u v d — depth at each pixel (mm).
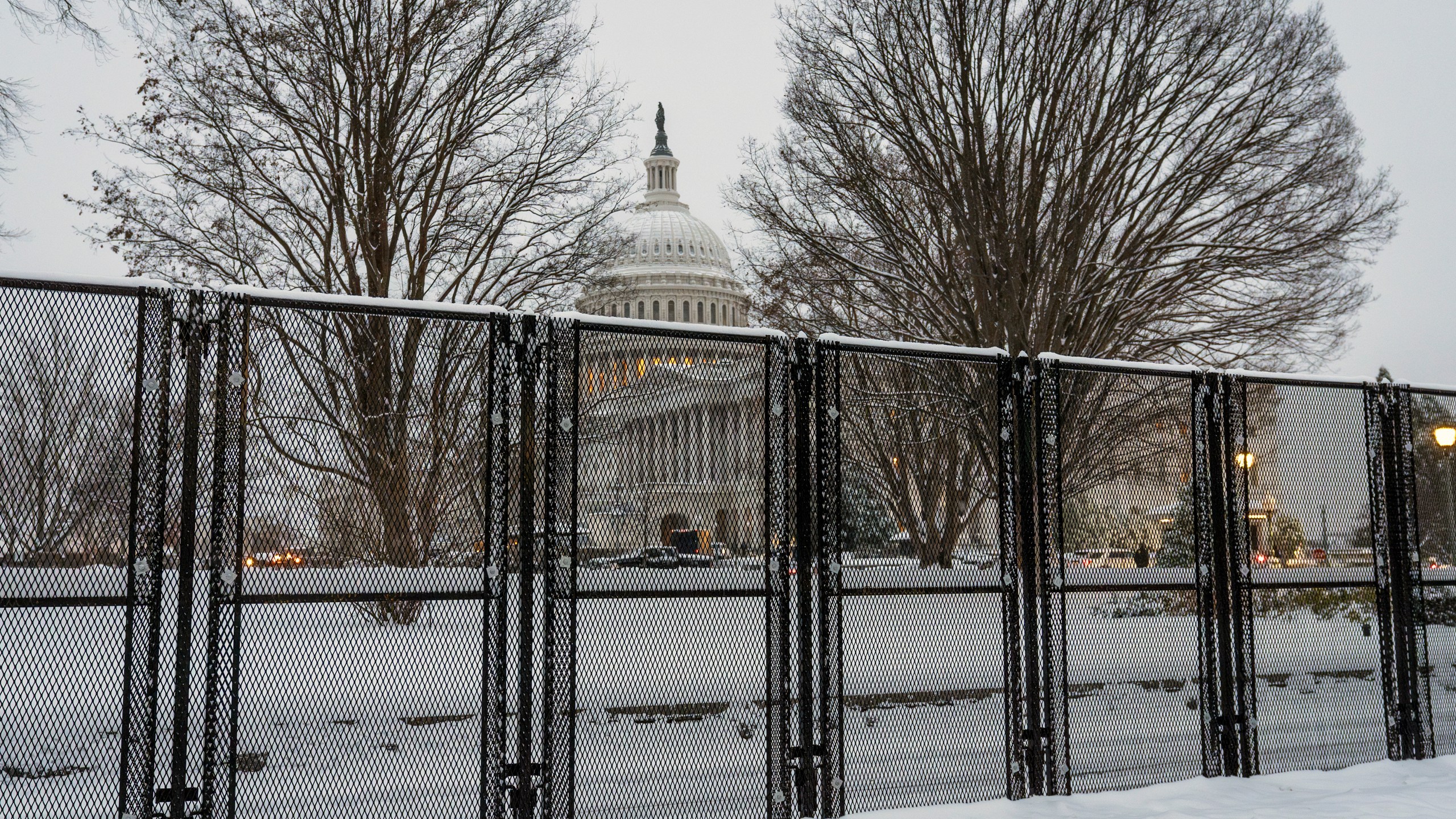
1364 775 8125
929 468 7125
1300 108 20625
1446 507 9523
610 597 6230
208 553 5590
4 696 5309
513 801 5949
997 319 18625
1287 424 8492
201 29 19781
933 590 7023
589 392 6301
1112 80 19953
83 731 5434
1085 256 19938
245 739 5523
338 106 19781
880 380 7070
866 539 6883
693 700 6430
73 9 14328
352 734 5746
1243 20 20031
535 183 22719
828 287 22375
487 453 6047
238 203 20547
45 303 5320
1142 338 21672
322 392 5770
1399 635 8797
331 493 5738
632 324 6410
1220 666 7957
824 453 6770
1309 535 8469
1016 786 7086
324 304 5719
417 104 20891
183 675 5352
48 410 5316
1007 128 19062
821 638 6633
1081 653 7582
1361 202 21094
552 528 6070
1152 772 7695
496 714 5965
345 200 20078
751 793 6527
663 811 6289
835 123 20422
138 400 5418
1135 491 7805
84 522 5355
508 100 22250
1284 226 20656
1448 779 8102
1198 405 8062
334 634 5746
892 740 6910
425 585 5887
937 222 20297
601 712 6219
